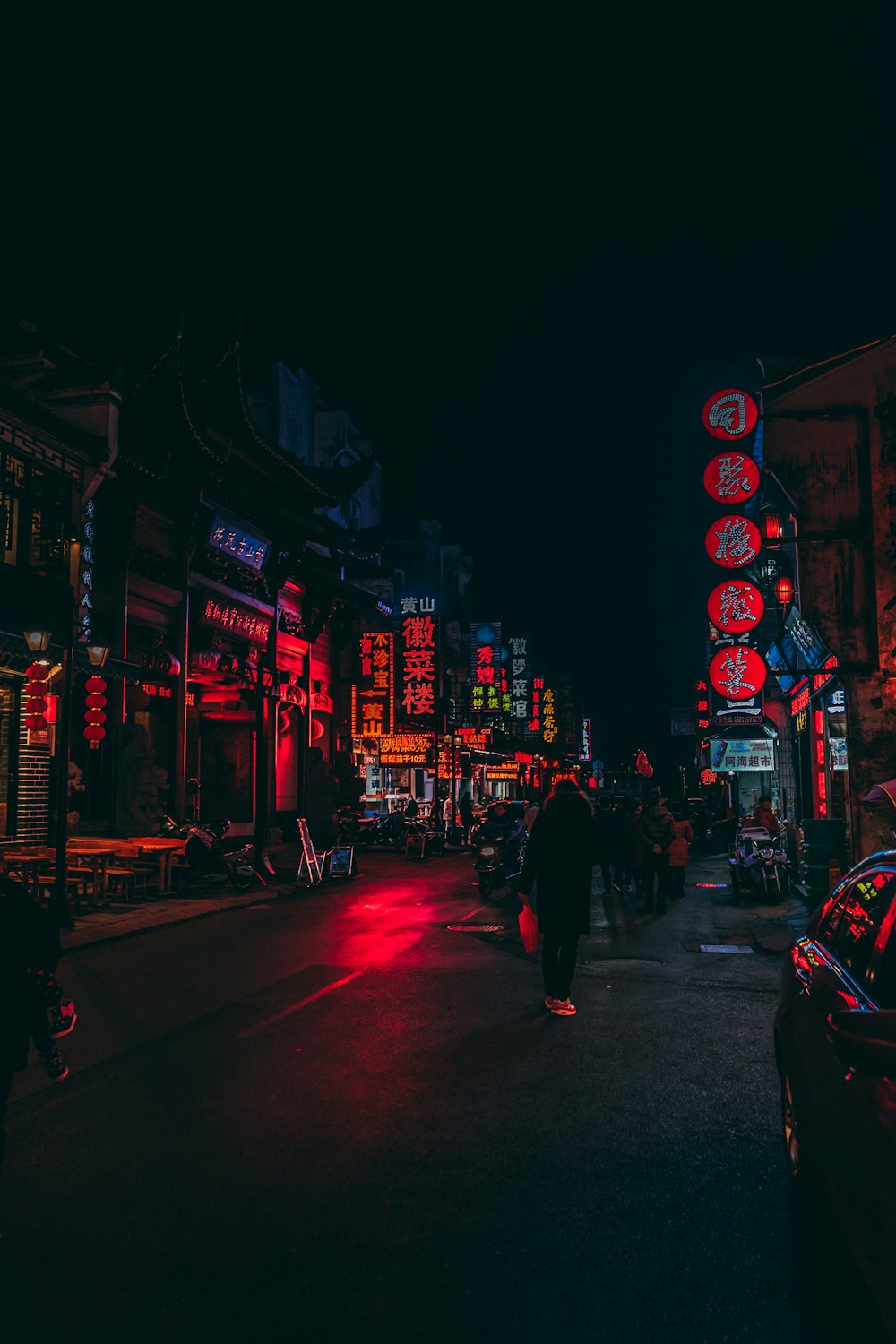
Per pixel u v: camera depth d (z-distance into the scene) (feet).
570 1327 9.93
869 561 39.91
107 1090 18.28
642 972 30.50
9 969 11.59
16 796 48.96
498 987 27.76
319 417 116.47
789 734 69.26
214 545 76.79
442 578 165.17
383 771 126.82
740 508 48.16
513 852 52.75
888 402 40.45
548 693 209.36
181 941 36.99
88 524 57.52
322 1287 10.78
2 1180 13.99
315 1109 17.06
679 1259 11.43
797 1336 9.74
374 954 33.60
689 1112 16.85
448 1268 11.21
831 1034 7.52
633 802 55.01
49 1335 9.79
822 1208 11.38
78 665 47.42
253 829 85.56
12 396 47.01
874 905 11.37
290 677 94.43
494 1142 15.35
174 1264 11.34
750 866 50.39
